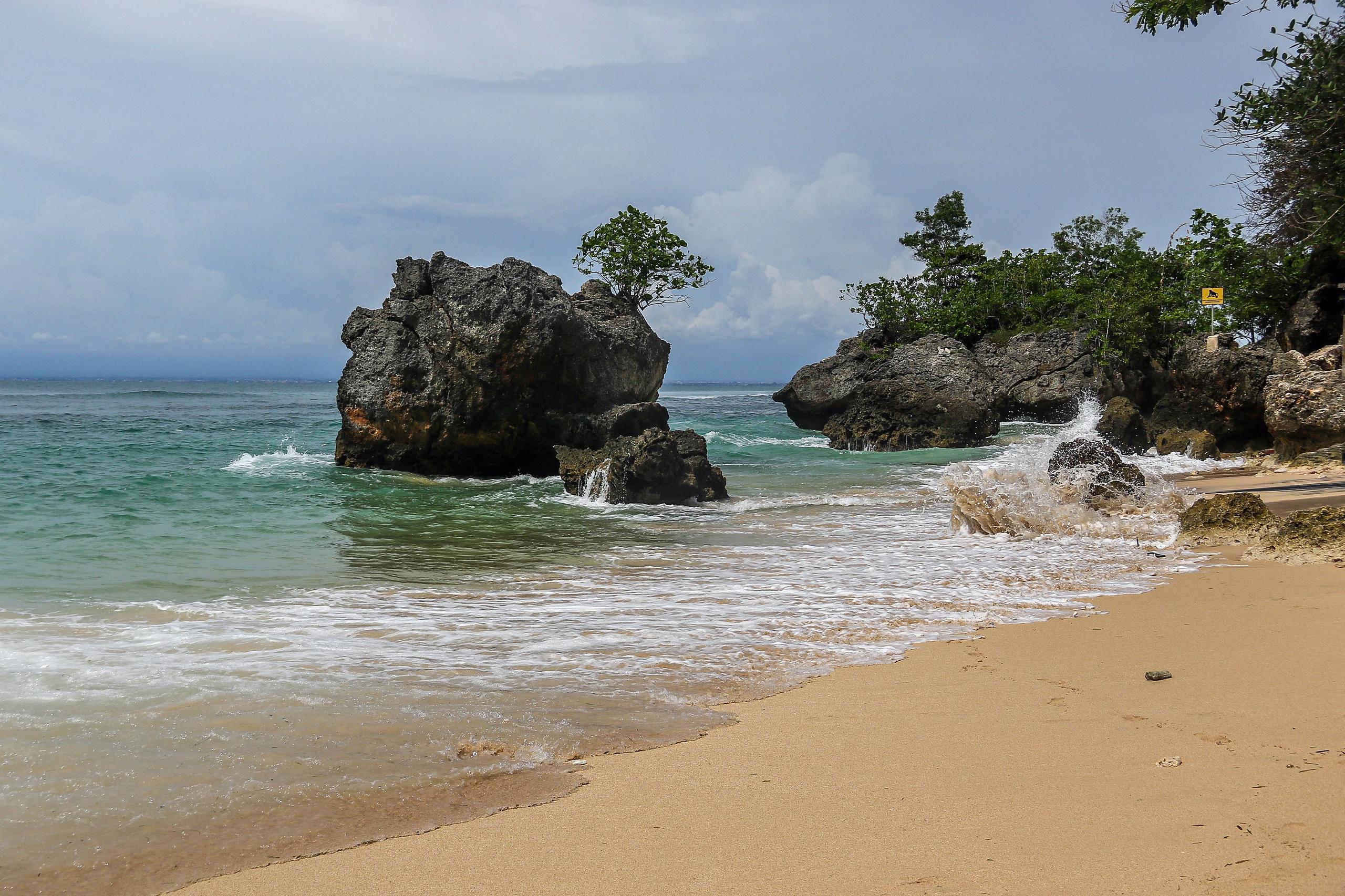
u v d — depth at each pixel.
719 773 4.82
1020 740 5.12
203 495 18.64
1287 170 17.02
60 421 47.72
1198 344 31.33
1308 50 16.14
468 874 3.75
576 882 3.64
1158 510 15.04
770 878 3.59
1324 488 16.95
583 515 17.59
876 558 12.27
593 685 6.59
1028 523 13.95
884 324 56.50
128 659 7.23
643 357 26.30
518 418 24.48
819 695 6.29
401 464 24.69
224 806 4.48
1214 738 4.87
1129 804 4.07
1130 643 7.32
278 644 7.82
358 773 4.89
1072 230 74.00
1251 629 7.45
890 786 4.52
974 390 39.75
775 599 9.74
